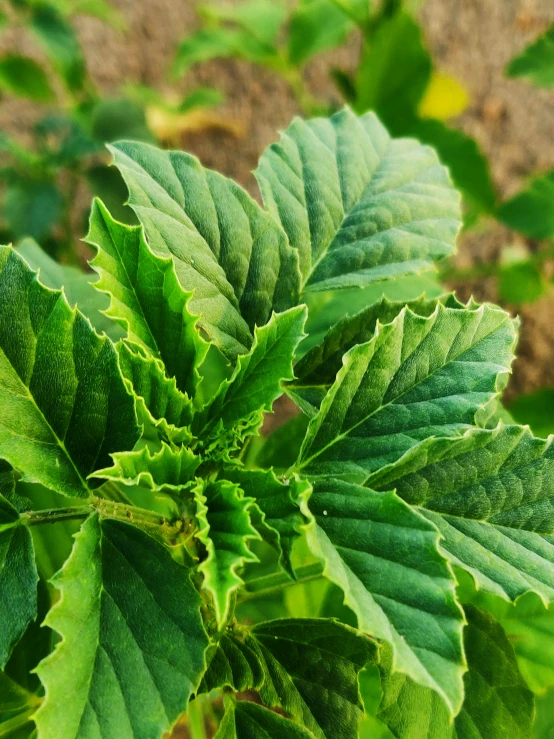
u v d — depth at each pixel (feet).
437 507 0.25
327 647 0.27
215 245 0.29
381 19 0.59
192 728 0.37
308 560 0.39
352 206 0.35
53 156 0.69
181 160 0.28
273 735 0.27
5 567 0.23
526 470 0.25
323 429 0.25
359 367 0.25
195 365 0.26
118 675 0.21
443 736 0.29
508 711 0.30
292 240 0.32
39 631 0.30
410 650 0.19
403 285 0.45
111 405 0.24
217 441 0.26
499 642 0.31
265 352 0.25
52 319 0.22
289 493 0.22
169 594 0.22
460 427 0.25
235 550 0.20
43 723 0.19
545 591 0.23
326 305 0.43
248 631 0.28
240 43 0.72
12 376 0.23
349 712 0.27
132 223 0.58
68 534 0.34
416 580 0.21
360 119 0.37
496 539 0.25
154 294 0.25
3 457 0.22
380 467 0.25
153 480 0.22
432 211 0.35
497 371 0.25
